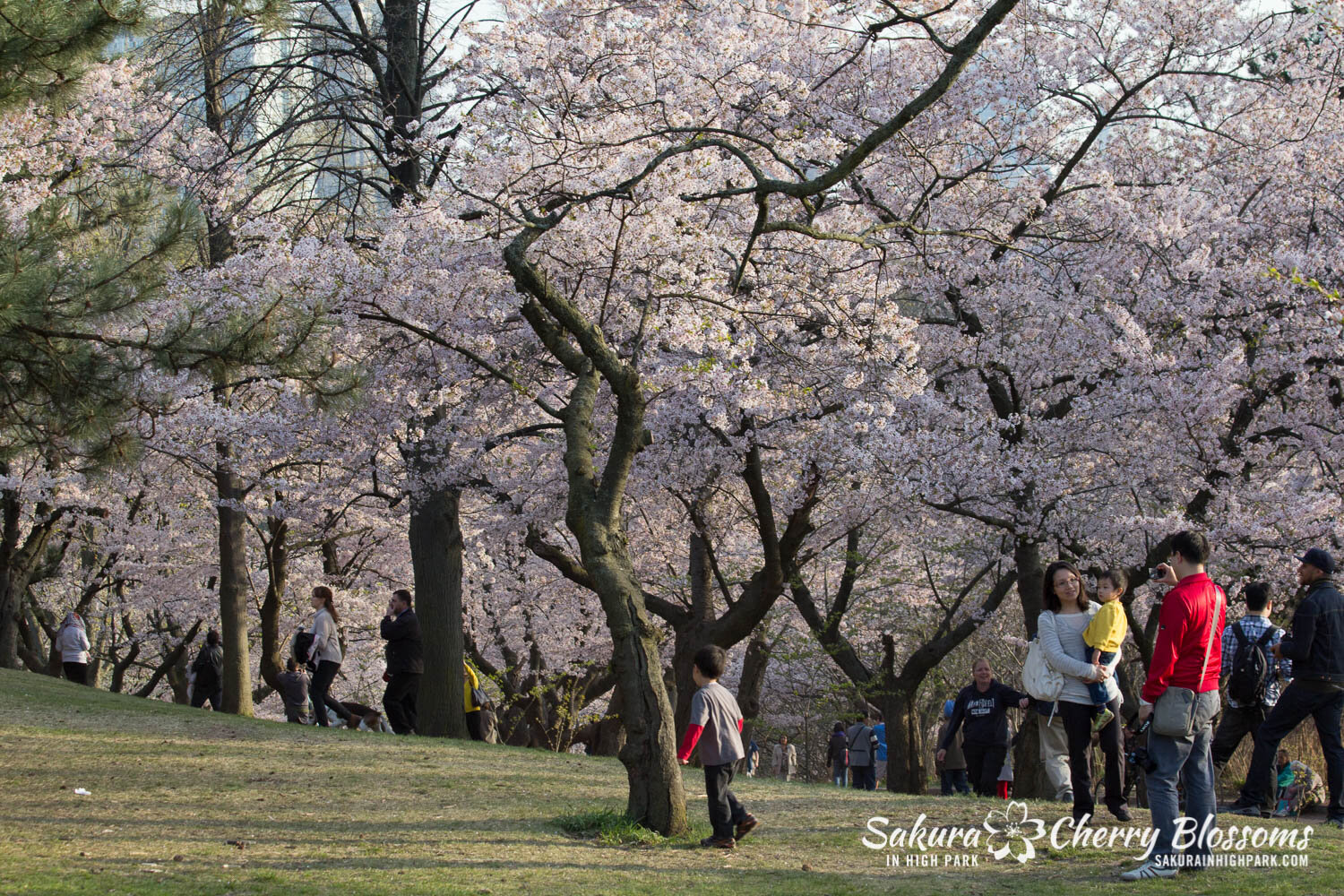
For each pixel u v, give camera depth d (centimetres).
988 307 1368
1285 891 512
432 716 1461
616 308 1153
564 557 1474
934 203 1382
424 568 1484
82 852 533
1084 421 1327
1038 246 1463
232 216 1384
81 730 1011
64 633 1958
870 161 1352
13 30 743
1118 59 1407
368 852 565
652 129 1032
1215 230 1312
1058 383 1454
